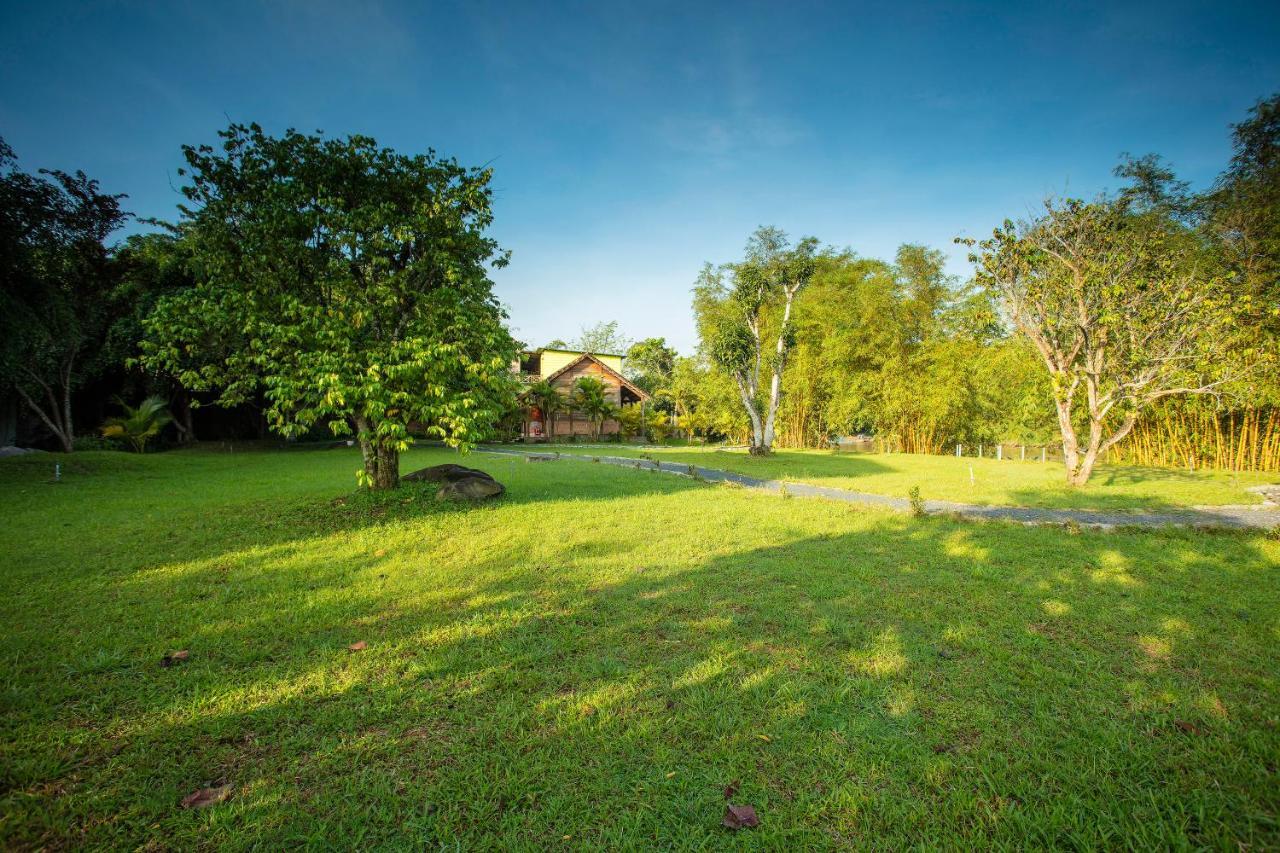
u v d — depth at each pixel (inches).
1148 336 445.1
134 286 794.2
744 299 832.9
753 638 144.6
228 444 1007.6
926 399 842.2
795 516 312.7
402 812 84.3
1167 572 201.9
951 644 140.5
